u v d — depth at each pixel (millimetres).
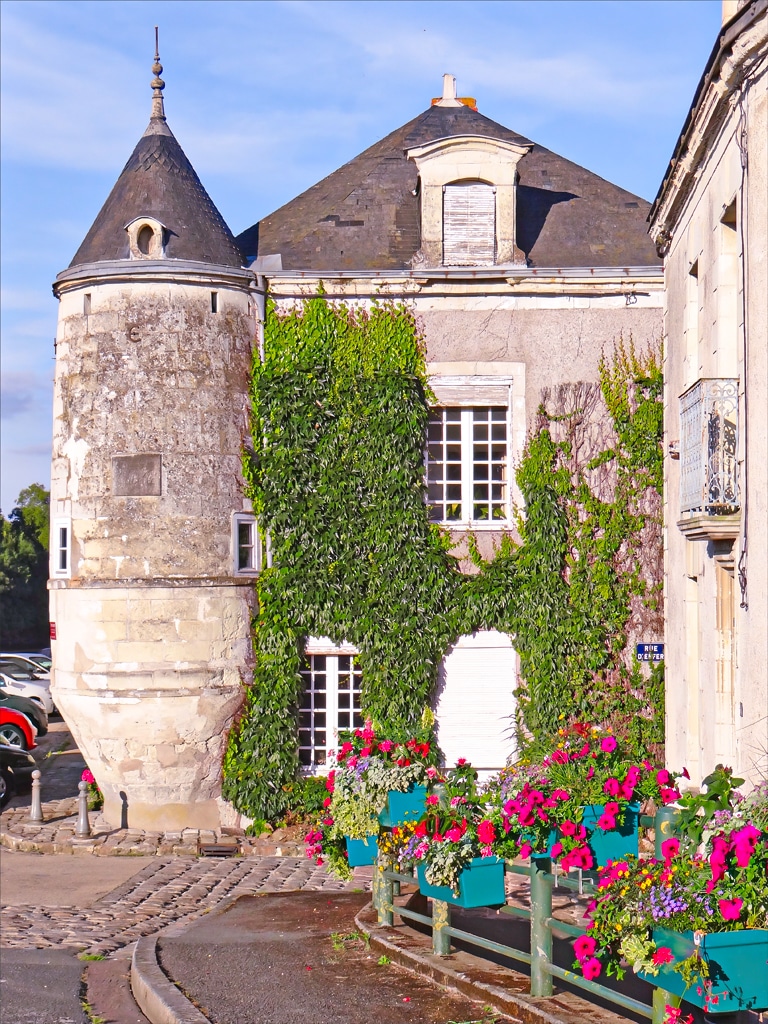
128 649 16719
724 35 9492
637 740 17266
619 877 6230
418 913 10039
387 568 17469
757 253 9492
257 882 14219
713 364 11875
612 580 17500
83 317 17234
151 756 16812
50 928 12156
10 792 19500
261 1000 8555
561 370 17672
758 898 5746
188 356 16984
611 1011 7352
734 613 11352
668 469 15875
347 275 17516
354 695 17797
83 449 17109
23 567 70062
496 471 17906
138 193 17516
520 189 19438
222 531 17078
